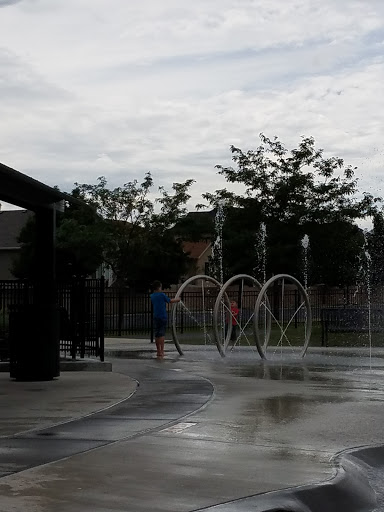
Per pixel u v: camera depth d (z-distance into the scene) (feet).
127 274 145.38
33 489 19.12
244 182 144.56
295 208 140.97
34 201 48.93
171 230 148.66
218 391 38.91
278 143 144.46
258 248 143.84
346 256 145.48
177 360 60.23
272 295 143.84
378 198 145.18
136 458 22.88
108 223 139.85
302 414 31.65
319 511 19.16
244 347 76.18
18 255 191.93
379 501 21.13
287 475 20.97
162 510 17.39
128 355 65.72
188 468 21.66
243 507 17.78
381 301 148.15
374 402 35.19
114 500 18.17
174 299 64.18
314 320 136.36
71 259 142.61
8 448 24.36
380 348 74.59
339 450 24.66
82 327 52.65
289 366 54.34
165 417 30.48
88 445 24.89
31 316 43.39
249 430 27.89
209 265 163.63
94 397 36.35
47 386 40.78
